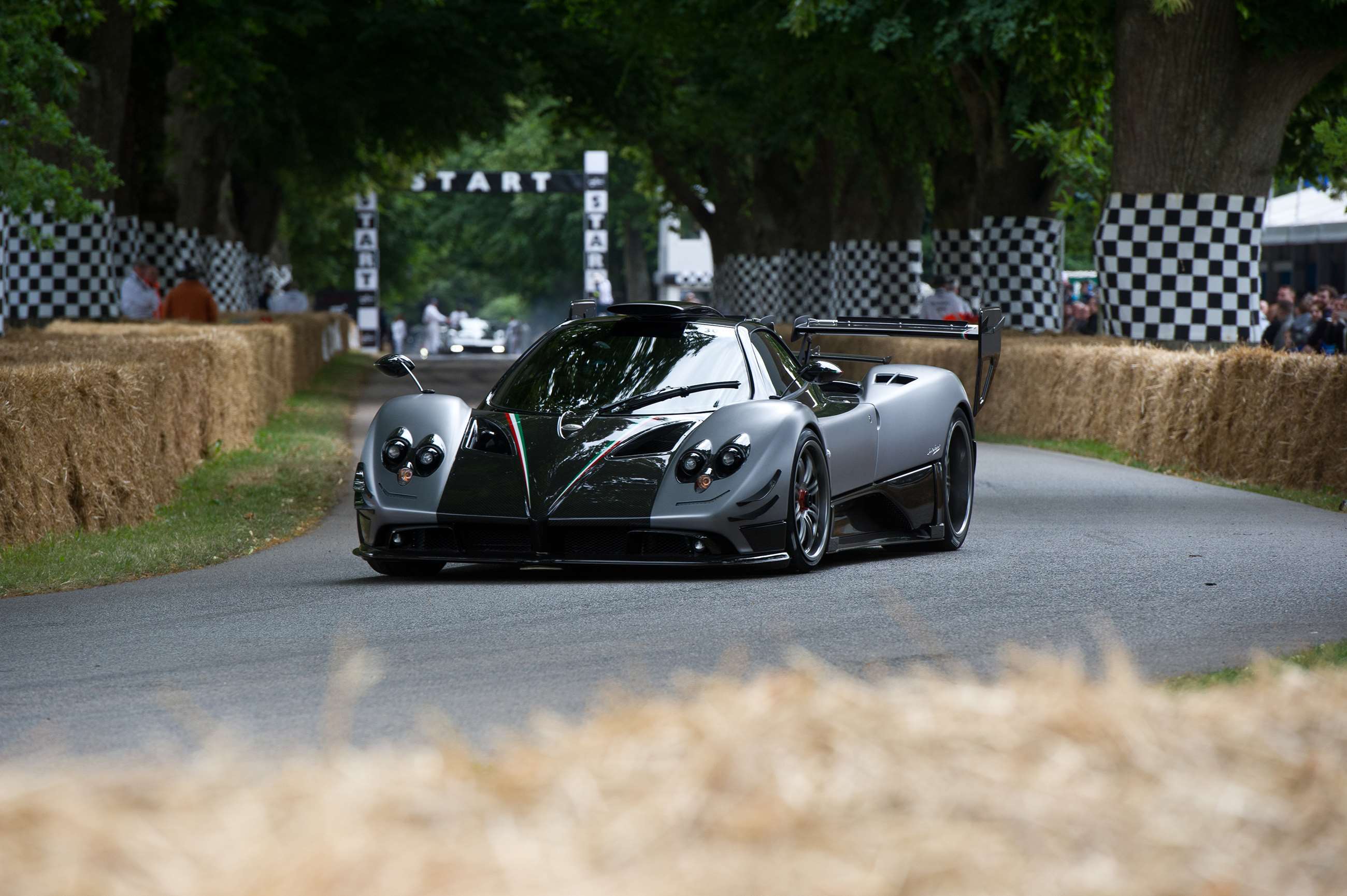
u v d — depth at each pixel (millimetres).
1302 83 41875
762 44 60219
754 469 18125
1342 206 73438
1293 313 53625
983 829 3141
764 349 20703
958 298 55656
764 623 14719
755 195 100250
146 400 26359
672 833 3102
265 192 104500
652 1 63844
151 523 25406
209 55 61344
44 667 13172
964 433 23000
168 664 13117
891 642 13539
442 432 19125
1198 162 42156
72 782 3215
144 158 68688
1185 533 23062
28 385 21844
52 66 37969
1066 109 58594
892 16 49906
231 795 3225
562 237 193250
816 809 3219
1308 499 29469
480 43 76500
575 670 12359
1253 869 3047
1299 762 3564
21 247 54562
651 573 19016
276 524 25781
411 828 3105
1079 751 3588
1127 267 43031
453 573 19594
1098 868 3010
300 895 2697
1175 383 35438
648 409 19328
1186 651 13000
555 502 17969
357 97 74812
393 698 11312
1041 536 23125
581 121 83062
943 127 66062
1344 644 12789
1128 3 42531
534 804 3289
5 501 21406
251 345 42156
